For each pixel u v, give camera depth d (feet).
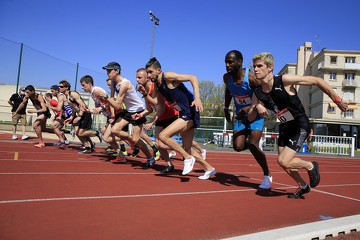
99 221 7.90
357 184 17.28
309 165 11.62
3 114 82.79
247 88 12.70
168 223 8.05
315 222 8.41
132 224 7.82
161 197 10.89
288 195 12.39
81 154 24.18
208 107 139.85
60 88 27.91
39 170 15.17
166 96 14.46
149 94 16.85
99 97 19.75
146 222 8.04
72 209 8.80
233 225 8.18
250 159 32.14
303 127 11.35
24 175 13.58
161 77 13.97
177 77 13.44
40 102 27.32
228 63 12.42
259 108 11.37
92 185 12.26
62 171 15.30
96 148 31.60
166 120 17.03
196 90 12.93
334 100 10.52
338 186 16.05
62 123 29.37
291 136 11.51
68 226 7.40
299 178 12.00
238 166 23.99
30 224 7.39
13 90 101.35
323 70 142.00
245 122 13.65
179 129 14.06
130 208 9.25
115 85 18.75
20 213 8.16
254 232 7.70
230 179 16.30
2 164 16.51
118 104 17.60
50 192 10.64
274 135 56.65
